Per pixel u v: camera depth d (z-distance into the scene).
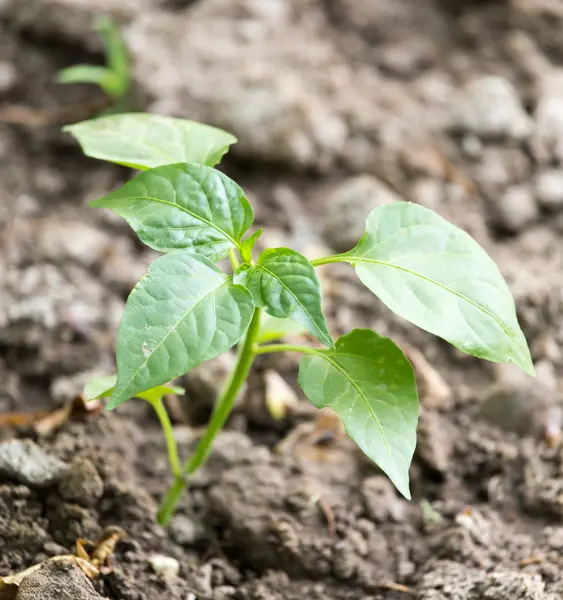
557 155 1.10
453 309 0.87
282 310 0.86
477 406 0.98
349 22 1.28
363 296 1.03
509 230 1.07
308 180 1.09
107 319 1.02
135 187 0.87
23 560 0.90
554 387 0.99
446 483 0.96
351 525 0.93
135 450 0.96
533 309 1.02
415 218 0.89
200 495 0.94
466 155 1.10
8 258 1.04
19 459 0.92
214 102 1.10
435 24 1.30
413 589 0.91
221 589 0.91
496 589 0.89
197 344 0.85
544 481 0.95
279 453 0.96
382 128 1.11
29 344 1.00
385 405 0.88
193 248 0.87
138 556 0.91
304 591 0.92
